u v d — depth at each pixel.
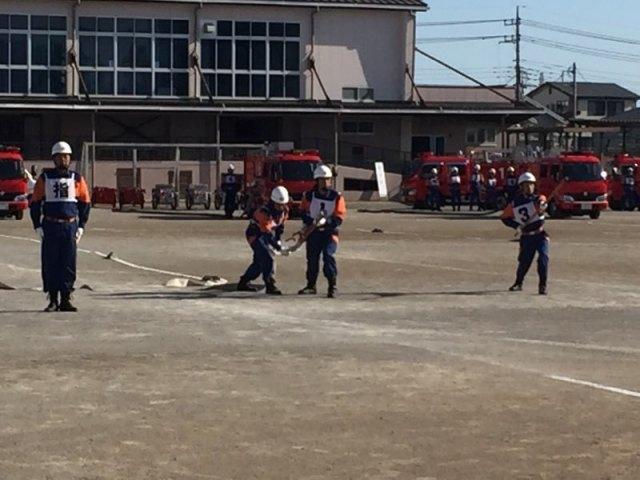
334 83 68.56
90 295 19.06
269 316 16.64
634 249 31.14
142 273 23.33
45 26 63.91
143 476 7.91
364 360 12.69
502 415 9.91
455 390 11.01
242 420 9.63
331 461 8.34
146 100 64.19
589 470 8.16
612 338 14.91
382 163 66.38
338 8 67.94
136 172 59.22
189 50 65.94
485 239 34.53
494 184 54.62
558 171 49.22
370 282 21.97
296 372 11.88
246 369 12.02
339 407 10.18
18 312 16.59
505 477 7.97
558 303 18.80
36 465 8.17
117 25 65.00
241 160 64.62
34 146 63.88
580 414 9.99
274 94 67.50
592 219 48.66
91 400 10.36
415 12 69.19
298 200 45.53
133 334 14.49
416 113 67.06
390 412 9.99
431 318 16.73
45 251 16.56
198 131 65.94
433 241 33.53
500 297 19.56
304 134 67.75
